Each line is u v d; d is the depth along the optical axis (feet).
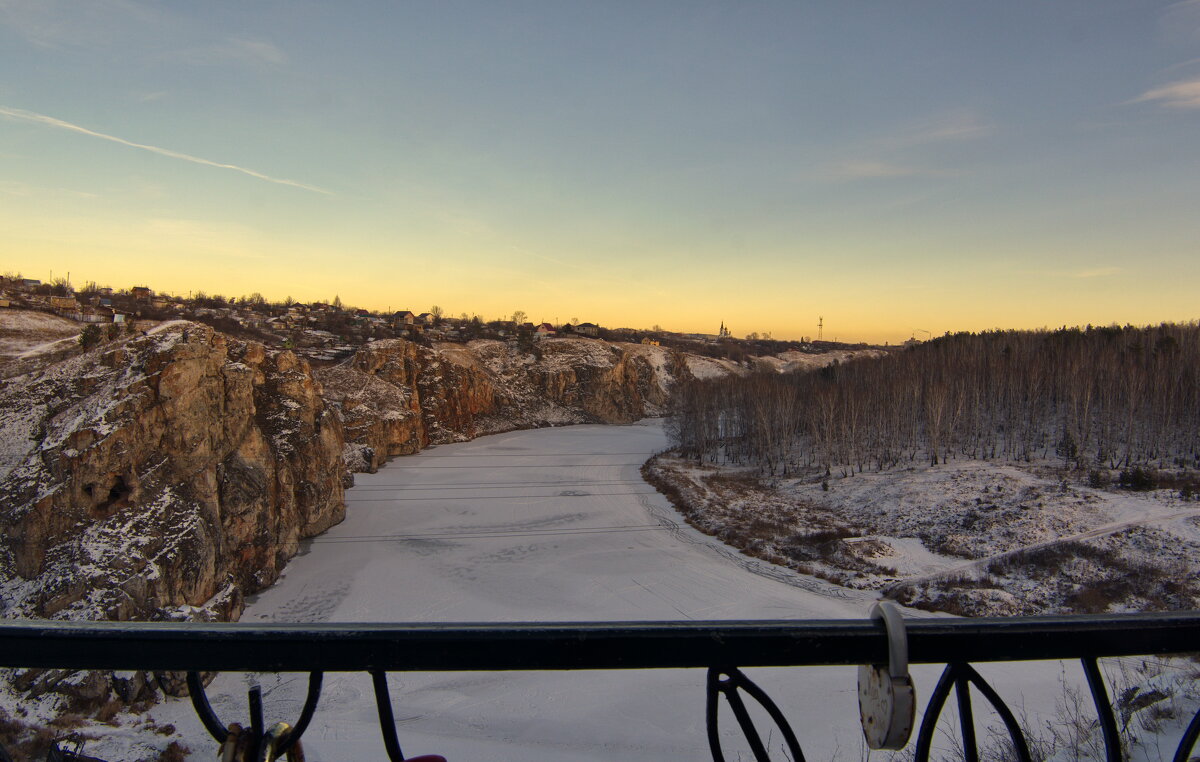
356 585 118.01
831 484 181.78
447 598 111.65
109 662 5.21
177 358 110.93
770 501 173.17
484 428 333.21
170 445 107.24
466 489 199.11
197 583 98.73
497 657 5.11
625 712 68.64
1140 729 18.04
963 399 202.80
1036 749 23.12
